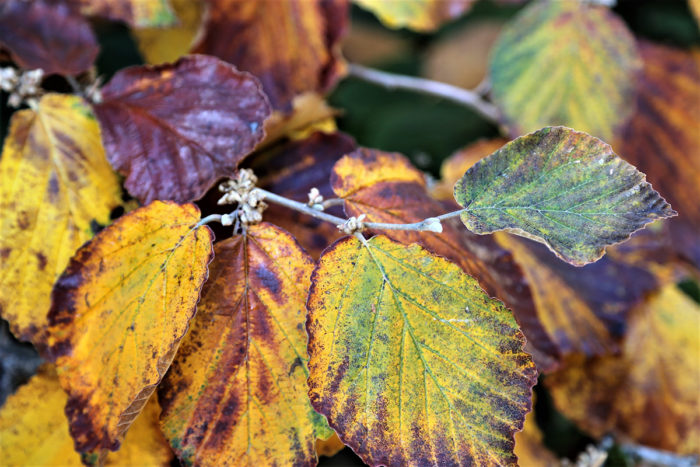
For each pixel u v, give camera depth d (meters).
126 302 0.40
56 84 0.49
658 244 0.56
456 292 0.39
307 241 0.45
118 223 0.40
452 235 0.43
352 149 0.48
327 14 0.53
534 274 0.52
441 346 0.39
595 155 0.38
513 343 0.39
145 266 0.40
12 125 0.44
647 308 0.58
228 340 0.40
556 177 0.38
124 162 0.43
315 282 0.39
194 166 0.42
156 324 0.39
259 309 0.40
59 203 0.44
